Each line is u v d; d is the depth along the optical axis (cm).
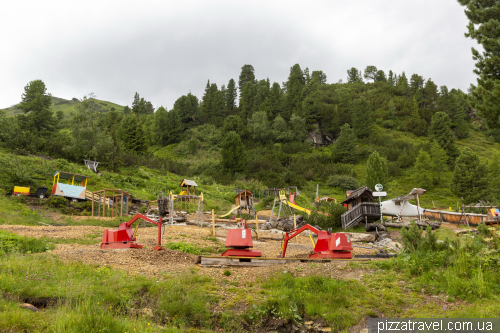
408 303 700
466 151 4853
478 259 832
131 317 639
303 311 696
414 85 13250
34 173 2906
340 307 687
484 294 715
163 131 9956
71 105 19112
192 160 7500
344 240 1064
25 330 540
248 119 10200
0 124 4156
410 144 8762
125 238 1194
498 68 1780
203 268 974
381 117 11412
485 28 1808
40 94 6053
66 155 4134
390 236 1642
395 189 5688
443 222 2145
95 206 2559
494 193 4569
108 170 4116
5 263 849
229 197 3891
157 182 4081
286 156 7481
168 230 1883
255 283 838
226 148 6047
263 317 676
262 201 3425
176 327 625
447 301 704
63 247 1195
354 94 13250
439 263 866
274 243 1647
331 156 7831
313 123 10419
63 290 709
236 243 1050
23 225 1673
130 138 6900
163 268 952
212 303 715
